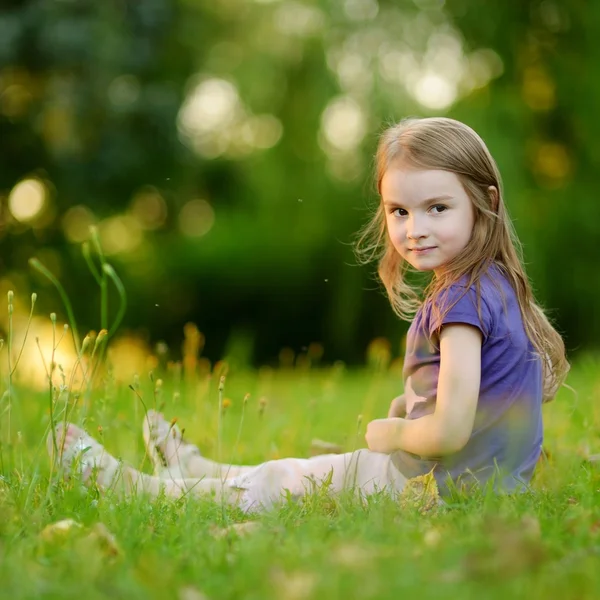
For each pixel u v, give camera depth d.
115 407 5.28
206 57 20.84
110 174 19.92
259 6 19.70
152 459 4.28
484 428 3.67
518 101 17.97
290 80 19.20
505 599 2.14
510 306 3.75
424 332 3.73
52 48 18.17
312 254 21.62
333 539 2.74
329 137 19.20
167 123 19.77
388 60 18.36
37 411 5.91
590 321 19.11
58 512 3.32
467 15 18.22
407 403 3.81
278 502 3.54
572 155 18.61
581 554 2.48
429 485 3.51
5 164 20.62
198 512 3.30
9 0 19.30
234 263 23.91
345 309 20.33
